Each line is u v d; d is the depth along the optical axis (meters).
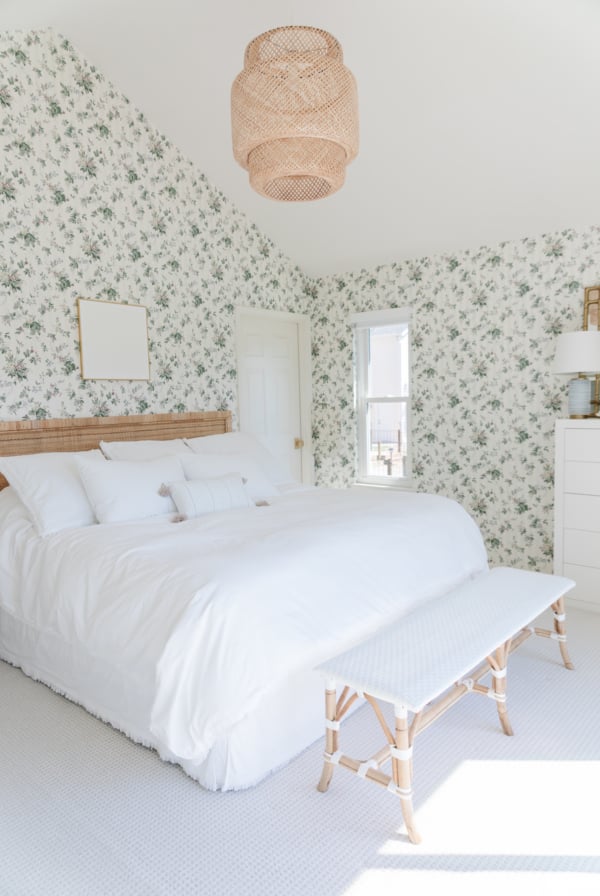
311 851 1.61
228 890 1.48
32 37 3.23
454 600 2.24
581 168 3.24
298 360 5.14
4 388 3.17
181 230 4.05
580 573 3.43
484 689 2.15
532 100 2.90
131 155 3.74
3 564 2.76
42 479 2.87
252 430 4.71
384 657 1.77
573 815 1.73
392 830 1.68
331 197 4.02
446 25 2.64
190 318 4.14
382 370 4.79
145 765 2.00
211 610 1.84
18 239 3.20
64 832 1.69
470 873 1.52
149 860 1.58
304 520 2.71
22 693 2.52
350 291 4.86
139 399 3.83
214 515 2.92
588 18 2.42
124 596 2.11
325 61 1.89
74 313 3.47
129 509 2.89
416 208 3.90
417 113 3.15
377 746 2.10
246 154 2.05
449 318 4.27
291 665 1.88
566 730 2.18
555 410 3.83
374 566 2.39
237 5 2.84
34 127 3.26
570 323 3.71
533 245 3.83
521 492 4.02
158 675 1.83
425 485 4.52
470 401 4.21
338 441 5.07
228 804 1.80
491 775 1.92
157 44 3.24
